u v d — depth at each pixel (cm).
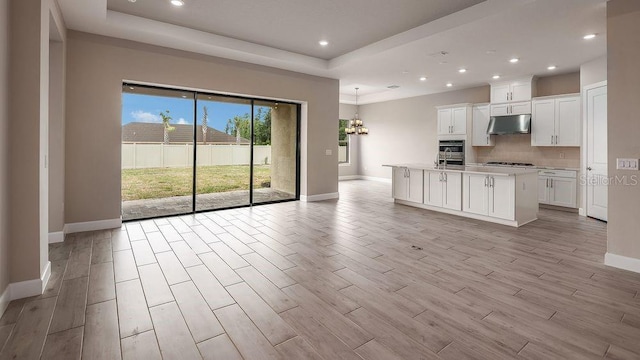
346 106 1172
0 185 230
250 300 254
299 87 673
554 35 450
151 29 449
